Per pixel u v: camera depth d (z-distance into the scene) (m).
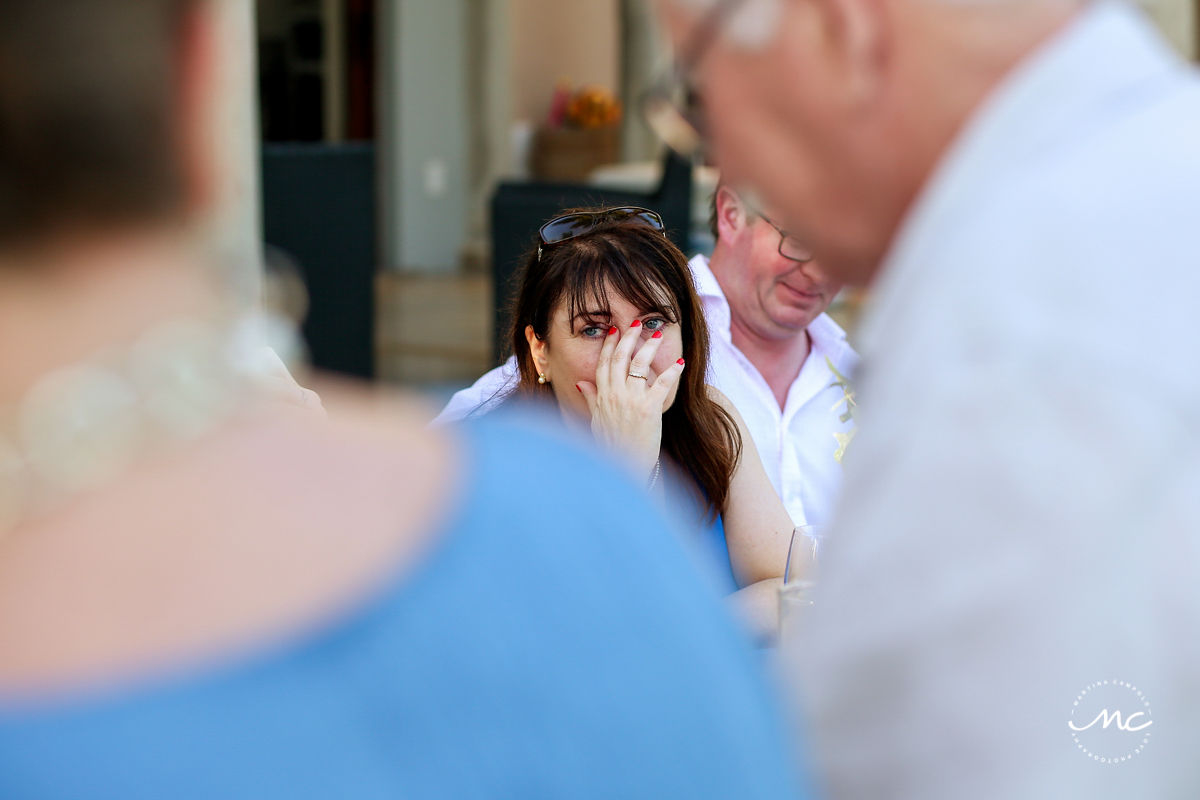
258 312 0.55
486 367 7.07
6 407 0.47
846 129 0.78
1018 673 0.65
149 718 0.43
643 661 0.53
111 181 0.47
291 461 0.51
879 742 0.69
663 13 0.82
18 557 0.46
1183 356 0.65
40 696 0.44
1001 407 0.66
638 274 2.10
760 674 0.62
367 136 10.60
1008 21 0.75
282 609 0.47
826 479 2.56
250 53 3.05
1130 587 0.64
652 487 2.11
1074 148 0.72
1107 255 0.68
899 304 0.75
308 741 0.45
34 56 0.45
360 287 5.94
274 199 5.61
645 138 11.43
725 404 2.35
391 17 10.26
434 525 0.51
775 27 0.77
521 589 0.51
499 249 6.43
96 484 0.47
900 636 0.68
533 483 0.55
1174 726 0.65
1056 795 0.64
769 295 2.45
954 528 0.66
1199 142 0.71
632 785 0.51
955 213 0.74
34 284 0.46
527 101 10.99
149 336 0.48
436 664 0.48
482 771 0.48
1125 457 0.64
